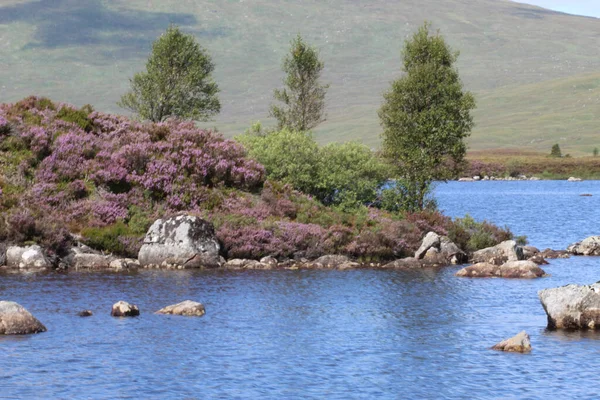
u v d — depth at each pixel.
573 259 48.16
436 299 32.97
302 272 40.34
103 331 26.30
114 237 42.09
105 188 45.84
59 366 22.27
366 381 21.45
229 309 30.33
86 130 50.88
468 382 21.34
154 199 46.22
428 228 48.53
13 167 45.72
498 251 45.81
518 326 27.91
